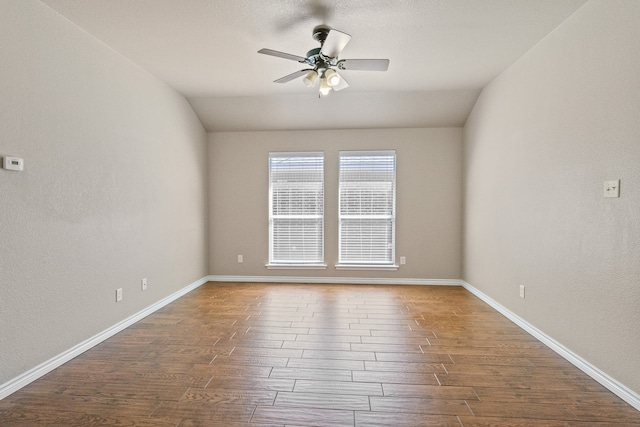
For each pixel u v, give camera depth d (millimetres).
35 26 2117
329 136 4758
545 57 2678
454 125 4586
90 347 2562
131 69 3119
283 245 4871
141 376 2133
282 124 4668
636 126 1830
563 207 2447
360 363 2316
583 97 2238
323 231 4793
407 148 4676
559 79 2494
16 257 2004
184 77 3535
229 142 4844
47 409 1787
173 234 3881
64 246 2352
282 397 1903
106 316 2770
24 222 2055
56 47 2281
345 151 4742
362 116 4488
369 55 3045
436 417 1731
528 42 2783
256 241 4859
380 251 4770
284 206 4855
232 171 4848
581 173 2260
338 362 2330
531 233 2865
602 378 2051
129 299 3070
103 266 2734
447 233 4668
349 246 4793
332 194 4762
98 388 1994
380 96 4141
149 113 3404
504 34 2654
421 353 2479
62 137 2330
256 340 2709
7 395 1919
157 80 3553
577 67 2297
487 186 3773
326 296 4051
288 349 2539
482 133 3914
